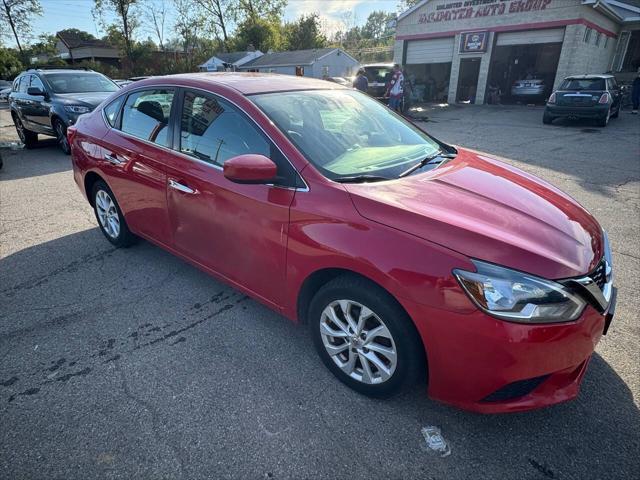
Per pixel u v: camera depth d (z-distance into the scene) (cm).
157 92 335
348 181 235
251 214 255
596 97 1207
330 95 318
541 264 185
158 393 238
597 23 1806
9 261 400
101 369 257
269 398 235
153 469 194
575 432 213
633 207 534
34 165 812
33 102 917
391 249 198
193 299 334
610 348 272
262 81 310
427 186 240
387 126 320
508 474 192
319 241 221
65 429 215
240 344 281
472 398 196
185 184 297
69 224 495
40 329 296
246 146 264
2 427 216
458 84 2056
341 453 202
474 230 193
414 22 2125
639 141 1006
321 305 236
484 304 179
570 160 812
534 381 193
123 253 415
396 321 203
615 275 363
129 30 4491
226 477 191
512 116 1552
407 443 207
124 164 353
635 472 192
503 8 1809
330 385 245
